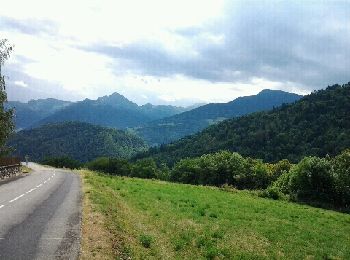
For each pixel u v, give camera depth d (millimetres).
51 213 23484
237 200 51750
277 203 58719
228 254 20609
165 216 29047
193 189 61688
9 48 53031
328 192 76250
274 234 29578
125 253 15797
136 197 38906
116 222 21641
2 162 55875
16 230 18016
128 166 170625
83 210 24922
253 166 111250
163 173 162875
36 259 13492
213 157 122500
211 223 29516
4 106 54594
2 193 34031
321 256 25219
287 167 115562
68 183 48438
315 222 41781
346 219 50438
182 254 18891
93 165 170750
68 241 16359
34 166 119250
